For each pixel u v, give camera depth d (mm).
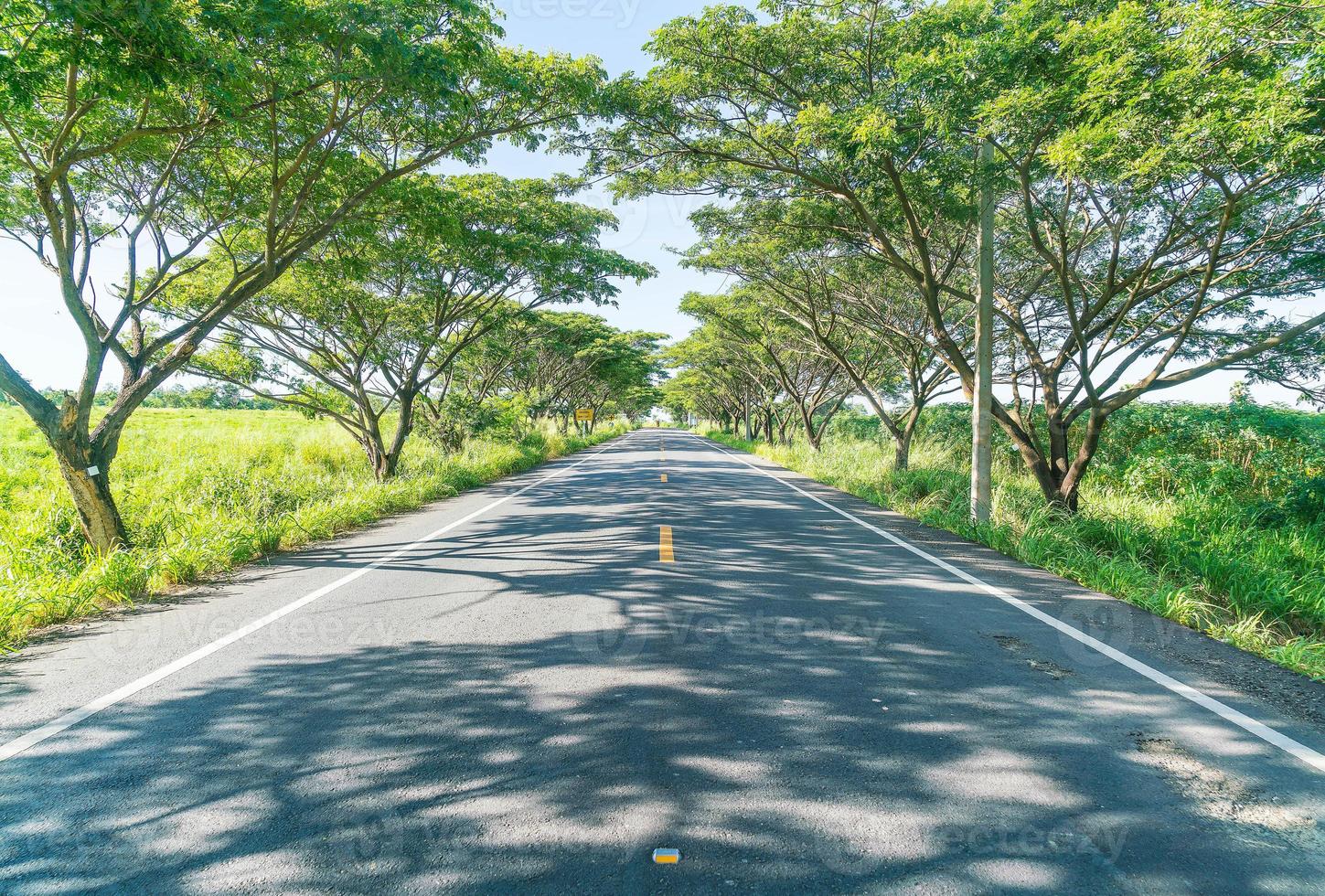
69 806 2900
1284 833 2676
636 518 11406
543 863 2484
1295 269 9500
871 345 21938
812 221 13016
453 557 8258
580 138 10852
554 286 17062
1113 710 3846
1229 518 10148
